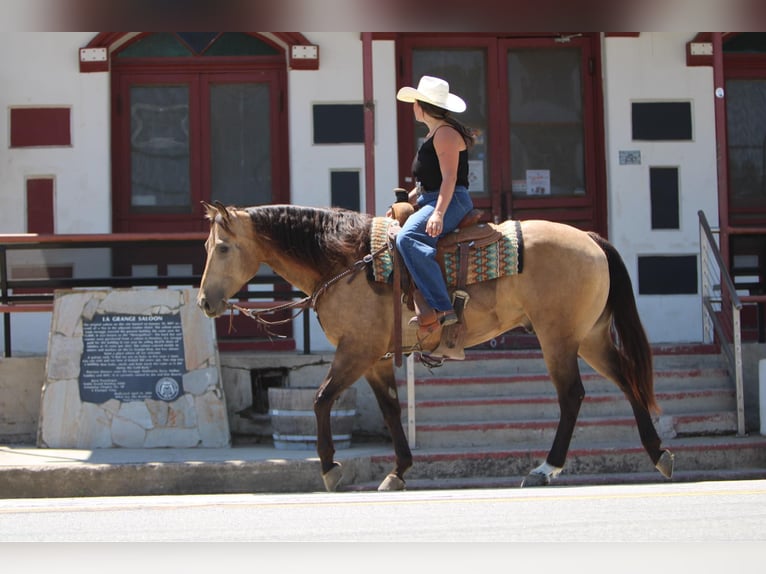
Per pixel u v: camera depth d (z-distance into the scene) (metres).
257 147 14.09
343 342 8.89
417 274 8.54
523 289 8.84
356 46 13.76
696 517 6.78
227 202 14.03
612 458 10.52
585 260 8.89
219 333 13.51
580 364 12.38
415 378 11.63
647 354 9.18
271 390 11.15
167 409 11.26
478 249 8.77
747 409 12.04
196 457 10.36
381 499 8.00
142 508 7.73
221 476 9.88
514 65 14.11
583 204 14.05
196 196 14.00
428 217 8.65
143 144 13.99
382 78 13.68
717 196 13.86
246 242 9.09
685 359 12.22
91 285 11.87
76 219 13.57
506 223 9.09
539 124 14.09
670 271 13.76
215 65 14.05
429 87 8.66
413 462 10.39
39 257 11.87
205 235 11.88
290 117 13.73
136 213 13.95
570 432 8.84
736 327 11.46
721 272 11.74
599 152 14.06
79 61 13.59
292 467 9.92
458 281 8.72
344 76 13.73
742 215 14.16
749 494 7.89
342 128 13.72
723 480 10.38
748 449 10.77
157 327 11.38
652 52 13.88
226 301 9.11
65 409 11.24
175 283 11.82
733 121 14.21
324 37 13.73
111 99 13.87
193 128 14.04
